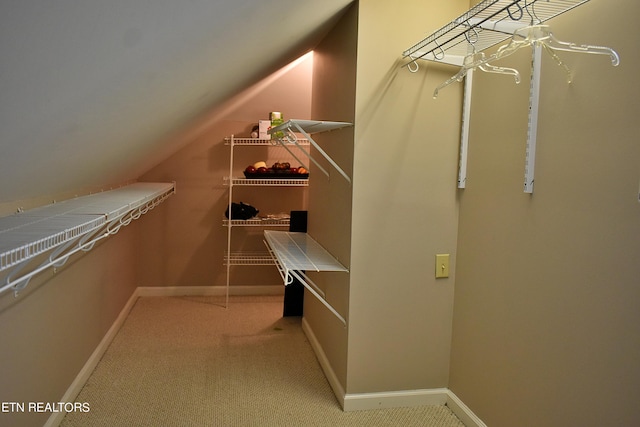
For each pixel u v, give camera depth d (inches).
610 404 55.9
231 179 155.3
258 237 169.2
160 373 105.0
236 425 84.9
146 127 75.0
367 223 88.0
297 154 169.8
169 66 51.4
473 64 67.7
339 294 95.0
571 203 62.3
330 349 103.3
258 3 50.8
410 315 91.3
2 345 61.0
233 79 87.0
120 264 135.2
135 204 77.4
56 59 32.2
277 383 101.7
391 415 89.5
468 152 87.6
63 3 26.5
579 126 60.9
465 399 87.8
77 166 67.2
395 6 85.9
